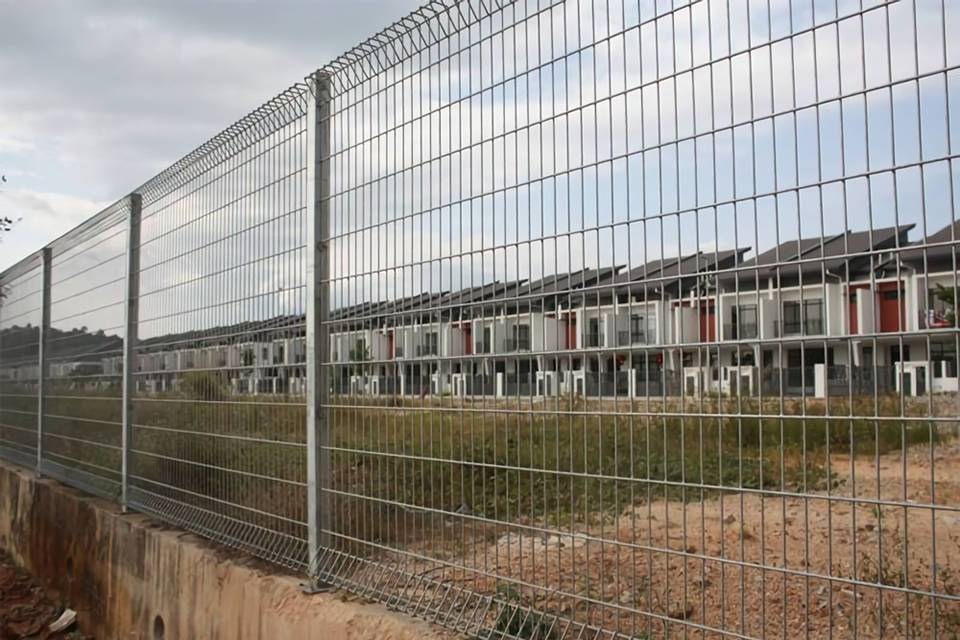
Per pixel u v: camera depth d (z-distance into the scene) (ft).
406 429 13.43
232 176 19.06
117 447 24.89
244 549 17.74
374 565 14.06
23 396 36.58
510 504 11.53
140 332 23.86
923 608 12.05
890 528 15.79
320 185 15.75
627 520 14.70
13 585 28.71
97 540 23.90
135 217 24.63
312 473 15.40
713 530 15.87
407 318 13.41
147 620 20.51
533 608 11.28
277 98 17.08
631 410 10.00
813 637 11.60
